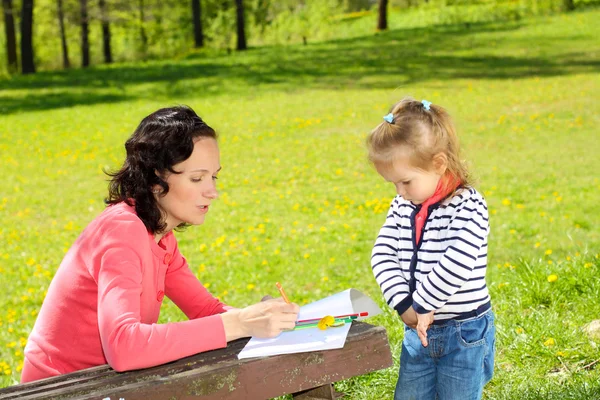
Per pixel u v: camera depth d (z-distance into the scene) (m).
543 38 28.23
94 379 2.24
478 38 29.78
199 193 2.52
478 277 2.65
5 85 27.62
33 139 17.89
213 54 34.00
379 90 21.30
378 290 6.48
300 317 2.46
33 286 7.92
